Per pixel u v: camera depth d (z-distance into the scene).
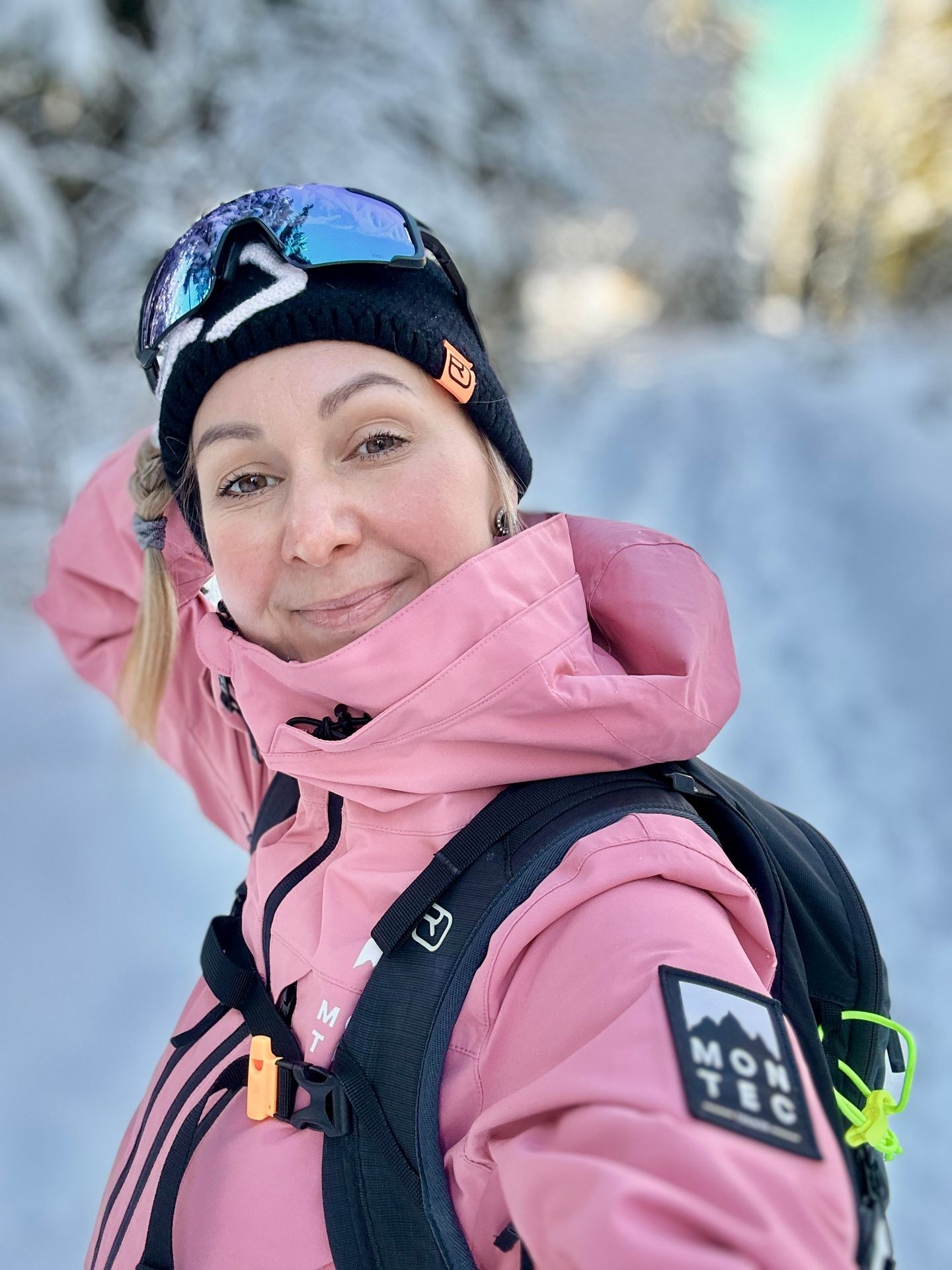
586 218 10.38
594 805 0.70
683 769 0.78
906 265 20.38
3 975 1.94
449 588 0.72
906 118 20.30
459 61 6.77
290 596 0.78
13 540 4.22
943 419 8.77
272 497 0.78
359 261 0.76
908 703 3.66
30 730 3.04
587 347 19.50
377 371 0.76
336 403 0.75
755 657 4.15
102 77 4.08
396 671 0.72
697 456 8.84
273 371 0.75
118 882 2.28
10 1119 1.61
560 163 9.35
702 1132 0.48
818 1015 0.79
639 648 0.81
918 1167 1.71
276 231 0.75
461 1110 0.63
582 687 0.71
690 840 0.67
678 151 20.28
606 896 0.63
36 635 3.85
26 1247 1.41
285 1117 0.70
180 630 1.15
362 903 0.73
